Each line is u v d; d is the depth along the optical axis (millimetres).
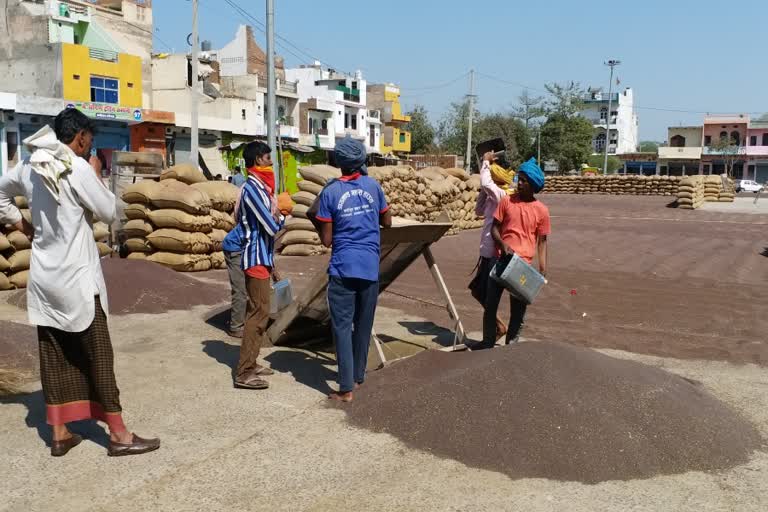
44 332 3879
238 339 6707
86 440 4207
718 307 8867
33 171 3785
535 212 5926
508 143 71938
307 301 5922
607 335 7277
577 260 13570
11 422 4477
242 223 5168
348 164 4883
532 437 4043
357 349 5027
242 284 6676
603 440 4008
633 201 37906
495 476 3826
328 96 59938
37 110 28234
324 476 3799
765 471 3955
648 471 3871
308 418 4617
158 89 44031
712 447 4105
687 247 16172
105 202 3822
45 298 3795
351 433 4375
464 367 4898
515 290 5719
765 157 75750
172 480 3715
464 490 3654
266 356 6133
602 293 9812
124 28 42219
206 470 3838
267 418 4609
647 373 4852
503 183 6543
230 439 4258
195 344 6469
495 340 6211
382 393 4797
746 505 3537
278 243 14508
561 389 4379
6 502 3449
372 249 4844
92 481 3688
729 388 5488
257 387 5168
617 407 4270
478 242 17266
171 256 10719
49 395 3943
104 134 31984
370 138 68000
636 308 8727
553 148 71938
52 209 3729
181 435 4305
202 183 11469
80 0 41094
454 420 4270
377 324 7598
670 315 8312
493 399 4359
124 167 12008
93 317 3826
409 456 4062
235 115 42000
